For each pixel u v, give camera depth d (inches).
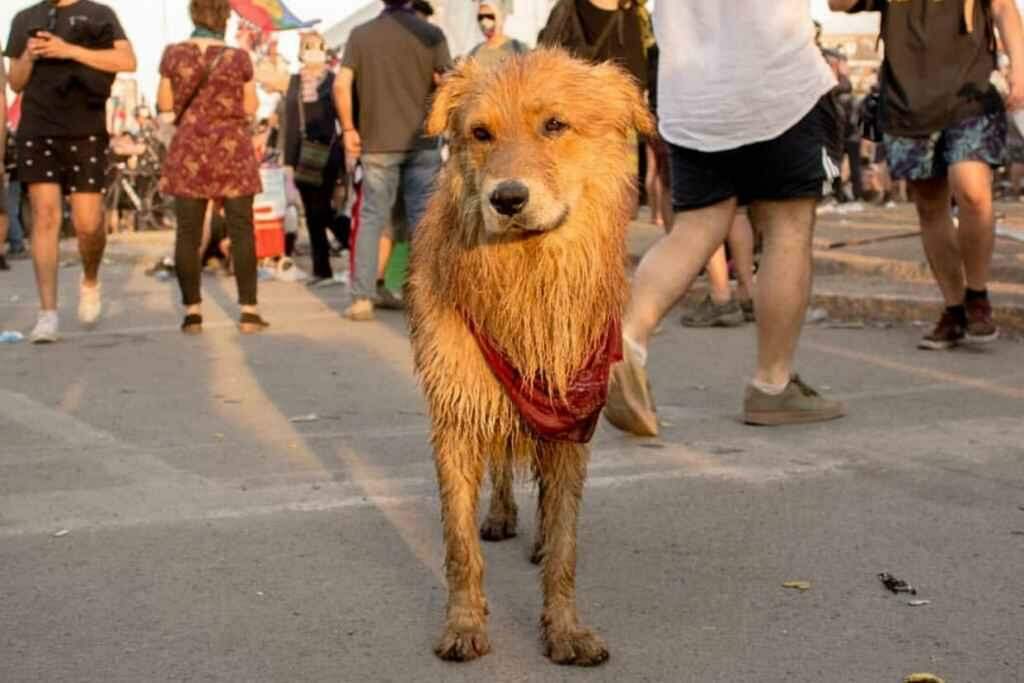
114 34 339.6
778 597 155.3
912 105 290.7
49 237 345.7
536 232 138.6
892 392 267.4
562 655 137.3
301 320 392.2
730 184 229.6
